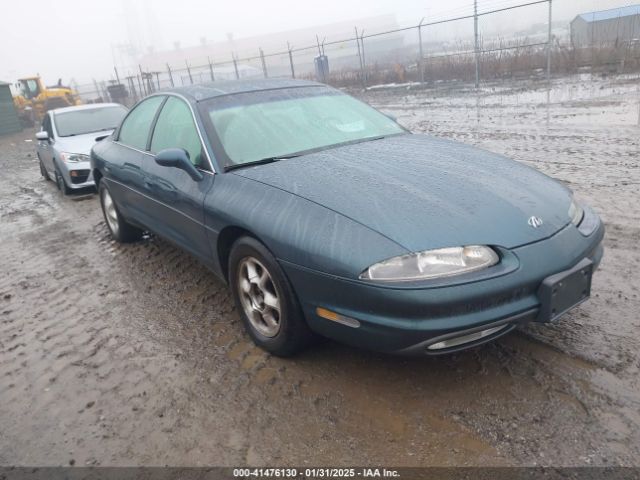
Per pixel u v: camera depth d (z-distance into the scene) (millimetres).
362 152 3428
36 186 10148
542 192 2908
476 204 2656
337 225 2574
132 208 4734
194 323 3678
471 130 9906
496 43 20969
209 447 2465
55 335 3754
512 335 3070
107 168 5031
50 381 3172
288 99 4051
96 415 2797
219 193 3236
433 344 2367
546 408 2463
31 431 2736
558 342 2959
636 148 7113
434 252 2371
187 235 3725
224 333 3486
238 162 3410
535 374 2703
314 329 2764
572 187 5707
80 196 8492
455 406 2541
